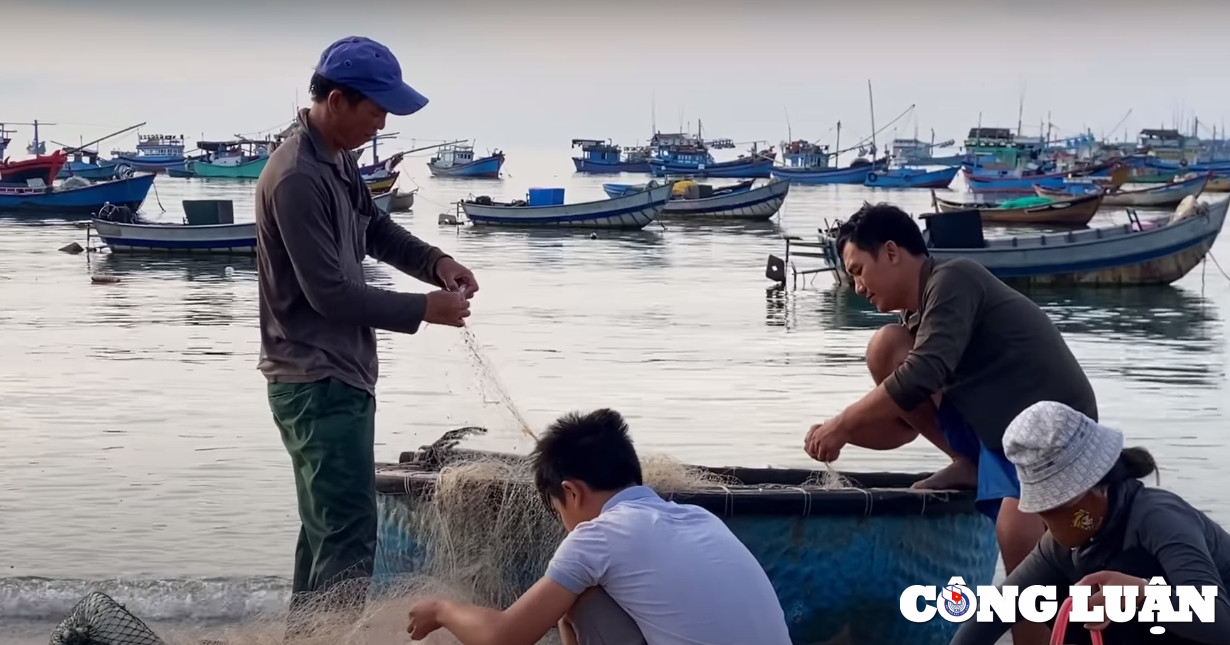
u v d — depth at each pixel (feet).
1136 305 74.02
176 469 29.30
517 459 17.70
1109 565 11.50
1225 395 41.98
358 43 15.35
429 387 41.22
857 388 43.34
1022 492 11.59
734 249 117.19
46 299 70.69
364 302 15.08
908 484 18.33
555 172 499.51
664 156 372.79
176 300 71.00
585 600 11.93
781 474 18.75
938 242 83.87
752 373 46.50
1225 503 26.91
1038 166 291.79
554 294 75.61
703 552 11.79
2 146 326.44
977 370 15.70
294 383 15.40
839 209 207.00
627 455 12.39
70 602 18.92
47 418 35.65
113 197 155.74
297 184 14.88
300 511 15.94
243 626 16.97
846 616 16.40
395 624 15.03
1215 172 339.16
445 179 380.99
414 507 16.83
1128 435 34.81
